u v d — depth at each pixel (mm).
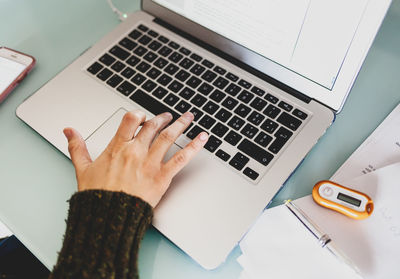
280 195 545
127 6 778
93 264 416
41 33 735
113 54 667
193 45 667
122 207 457
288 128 563
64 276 412
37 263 824
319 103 581
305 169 562
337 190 509
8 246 783
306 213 514
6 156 585
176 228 491
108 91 628
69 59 699
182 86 619
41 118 605
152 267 488
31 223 526
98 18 757
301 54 552
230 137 560
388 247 481
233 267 491
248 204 505
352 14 477
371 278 464
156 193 502
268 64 601
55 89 634
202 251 475
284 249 490
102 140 581
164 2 673
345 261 467
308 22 516
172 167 516
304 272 473
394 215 499
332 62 529
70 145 543
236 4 576
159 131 580
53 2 781
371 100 624
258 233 502
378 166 545
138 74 640
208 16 625
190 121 554
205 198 512
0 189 555
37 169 572
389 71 653
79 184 513
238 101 595
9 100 651
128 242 439
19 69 660
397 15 698
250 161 538
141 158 524
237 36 609
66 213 533
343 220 506
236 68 632
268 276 473
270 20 553
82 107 614
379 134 575
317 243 489
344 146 579
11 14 763
